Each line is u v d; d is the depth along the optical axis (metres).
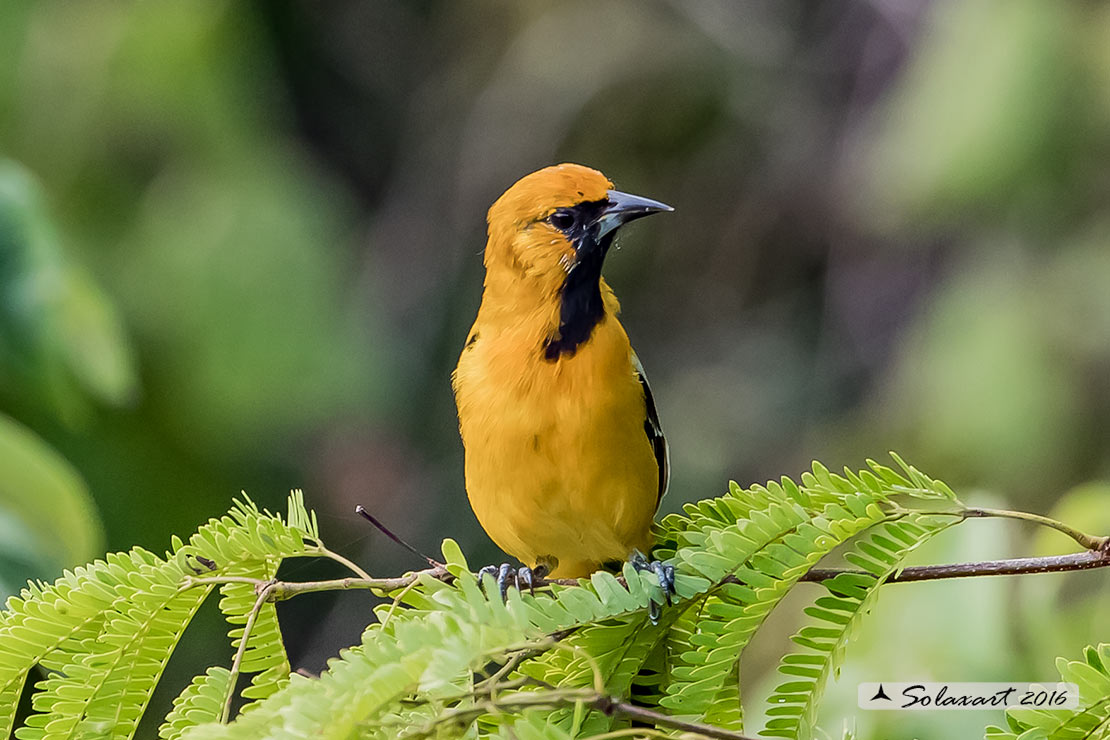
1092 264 13.48
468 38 19.50
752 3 19.22
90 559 6.69
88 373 8.31
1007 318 13.53
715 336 18.45
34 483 6.63
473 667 4.09
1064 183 13.69
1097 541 4.91
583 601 4.84
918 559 6.42
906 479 4.98
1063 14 13.69
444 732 3.89
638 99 18.94
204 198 14.81
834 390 17.42
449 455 16.89
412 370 17.88
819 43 19.03
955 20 14.22
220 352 14.40
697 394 17.77
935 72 14.17
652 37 19.05
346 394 15.07
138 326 14.31
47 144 14.52
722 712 4.86
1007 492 13.09
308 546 5.24
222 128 15.12
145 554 5.12
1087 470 13.02
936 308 14.45
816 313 18.19
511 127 18.97
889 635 6.40
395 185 19.06
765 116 18.86
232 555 5.16
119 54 14.80
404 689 3.87
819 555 4.83
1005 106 13.63
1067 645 7.04
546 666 5.08
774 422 17.52
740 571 4.89
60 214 14.34
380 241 18.72
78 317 8.30
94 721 4.88
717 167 18.89
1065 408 13.12
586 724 4.66
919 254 17.03
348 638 16.05
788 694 4.79
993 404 13.23
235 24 15.89
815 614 4.84
